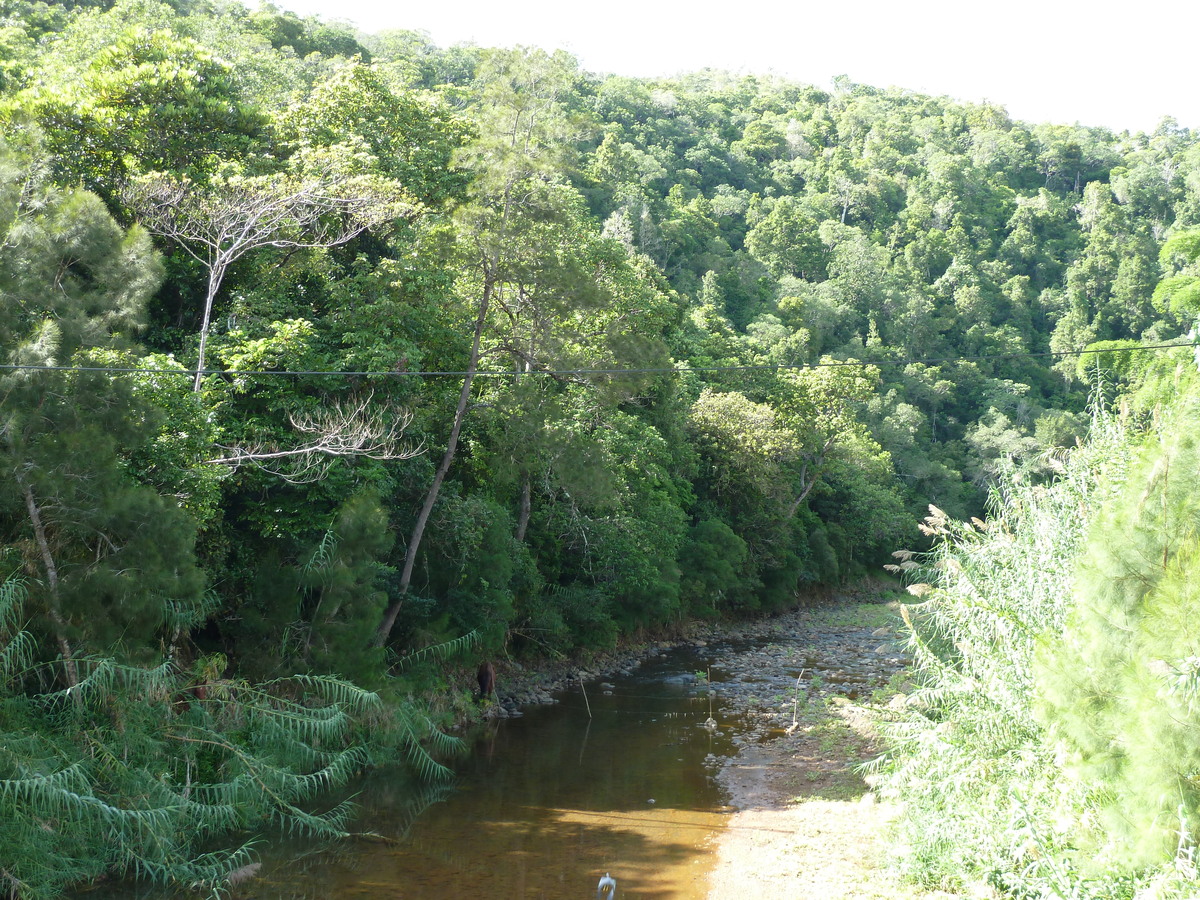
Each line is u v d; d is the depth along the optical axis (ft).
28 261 41.93
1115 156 460.96
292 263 72.49
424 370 74.90
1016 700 37.81
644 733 69.10
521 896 38.99
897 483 222.07
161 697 43.57
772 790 54.65
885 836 43.42
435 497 69.00
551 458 73.97
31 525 42.42
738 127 467.93
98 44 109.60
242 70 115.75
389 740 54.95
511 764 59.47
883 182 403.34
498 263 67.97
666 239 271.90
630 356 77.15
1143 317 299.17
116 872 38.88
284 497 62.39
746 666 99.91
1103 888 30.37
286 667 53.78
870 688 86.33
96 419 42.47
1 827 34.04
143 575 41.68
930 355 301.02
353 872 41.29
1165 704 23.73
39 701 40.60
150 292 47.44
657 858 43.55
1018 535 43.73
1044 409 267.39
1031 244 358.43
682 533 115.34
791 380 176.76
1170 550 26.32
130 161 69.62
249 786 44.34
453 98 139.95
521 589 83.76
